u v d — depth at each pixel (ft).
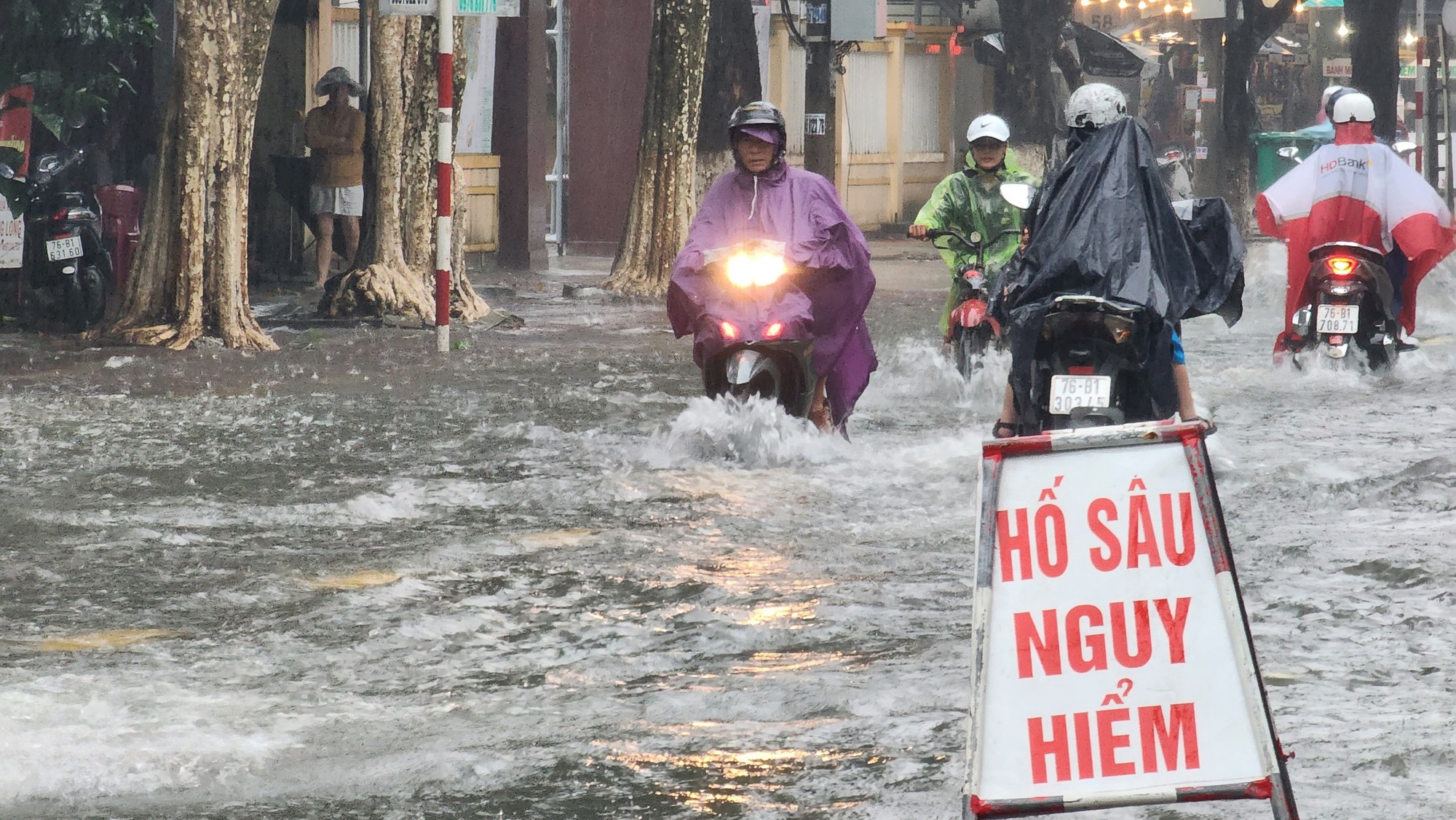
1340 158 138.00
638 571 74.28
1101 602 39.52
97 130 192.75
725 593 70.13
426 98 180.24
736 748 50.06
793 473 97.45
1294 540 78.23
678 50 213.25
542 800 45.93
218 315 156.87
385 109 179.93
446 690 57.06
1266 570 72.43
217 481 93.56
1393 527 80.69
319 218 217.36
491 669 59.72
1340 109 138.10
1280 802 38.58
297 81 225.97
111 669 59.16
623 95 282.97
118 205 180.14
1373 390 131.23
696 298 104.53
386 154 180.45
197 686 57.26
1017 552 39.86
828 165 206.39
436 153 181.78
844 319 106.83
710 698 55.21
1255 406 122.93
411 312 179.42
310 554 77.30
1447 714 52.06
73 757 49.34
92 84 170.09
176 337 155.12
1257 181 394.73
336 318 178.09
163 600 69.15
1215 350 160.76
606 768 48.34
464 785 47.11
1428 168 395.96
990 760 39.37
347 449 103.50
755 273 103.76
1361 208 137.39
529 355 154.20
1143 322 73.61
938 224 127.24
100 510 85.51
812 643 62.85
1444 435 109.70
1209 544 39.22
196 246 156.35
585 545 79.20
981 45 362.53
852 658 60.70
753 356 102.17
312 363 146.10
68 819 44.52
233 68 155.02
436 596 69.97
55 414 115.34
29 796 46.26
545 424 114.21
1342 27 536.42
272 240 224.53
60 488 90.89
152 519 83.87
